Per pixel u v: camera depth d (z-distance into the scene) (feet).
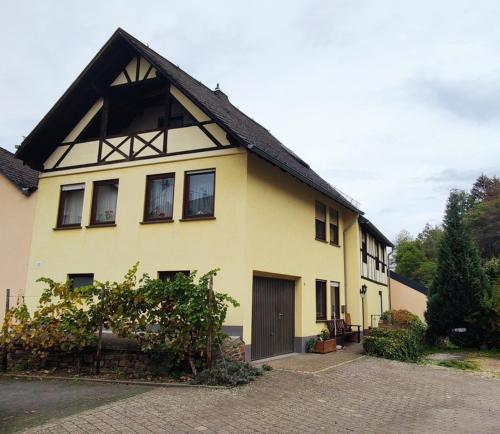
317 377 31.32
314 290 48.70
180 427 19.31
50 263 43.96
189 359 28.58
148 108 43.75
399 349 43.78
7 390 26.35
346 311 58.44
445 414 23.84
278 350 41.86
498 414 24.43
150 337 29.14
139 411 21.50
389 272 97.60
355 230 60.85
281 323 42.88
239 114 55.52
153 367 29.71
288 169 39.09
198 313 27.91
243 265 35.50
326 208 55.01
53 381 28.84
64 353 32.19
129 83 42.88
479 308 56.49
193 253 37.52
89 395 24.75
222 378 27.14
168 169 39.99
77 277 42.88
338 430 20.01
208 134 38.70
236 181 36.99
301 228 47.01
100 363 31.24
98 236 42.06
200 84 52.13
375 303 78.64
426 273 151.64
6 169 50.57
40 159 46.55
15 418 20.52
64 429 18.84
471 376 36.94
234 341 32.48
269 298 41.24
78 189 44.88
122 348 30.66
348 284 60.08
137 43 40.91
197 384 26.91
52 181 45.88
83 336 30.55
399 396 27.71
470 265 58.03
